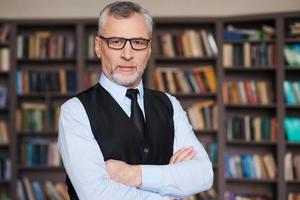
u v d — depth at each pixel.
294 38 4.83
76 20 5.01
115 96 1.62
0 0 5.17
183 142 1.77
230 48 5.00
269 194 5.12
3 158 5.01
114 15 1.53
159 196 1.57
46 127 5.03
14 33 5.00
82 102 1.60
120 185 1.52
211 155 4.97
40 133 5.04
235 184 5.18
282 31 4.81
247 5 5.14
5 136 5.02
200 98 5.20
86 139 1.55
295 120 4.85
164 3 5.18
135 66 1.57
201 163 1.67
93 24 5.09
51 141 5.13
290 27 4.84
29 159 5.02
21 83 5.04
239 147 5.21
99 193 1.50
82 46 5.00
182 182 1.59
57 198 5.01
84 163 1.53
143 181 1.54
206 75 5.03
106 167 1.54
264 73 5.16
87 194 1.51
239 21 5.02
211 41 5.00
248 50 4.95
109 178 1.53
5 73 5.11
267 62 4.92
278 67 4.82
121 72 1.57
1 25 5.06
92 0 5.18
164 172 1.57
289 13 4.79
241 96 4.97
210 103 5.05
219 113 4.94
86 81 5.05
